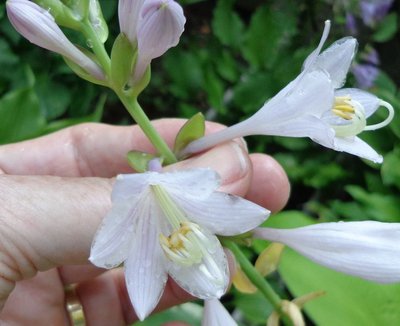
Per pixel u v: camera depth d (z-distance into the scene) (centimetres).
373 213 26
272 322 12
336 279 17
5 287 12
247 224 10
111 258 10
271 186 15
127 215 10
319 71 11
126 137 16
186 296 16
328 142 11
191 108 32
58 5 11
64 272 16
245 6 39
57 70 31
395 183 27
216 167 12
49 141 17
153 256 11
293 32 33
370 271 11
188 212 11
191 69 32
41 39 11
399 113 28
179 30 11
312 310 17
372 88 30
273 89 31
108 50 33
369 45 32
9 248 11
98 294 16
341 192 30
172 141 16
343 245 11
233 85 33
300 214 20
